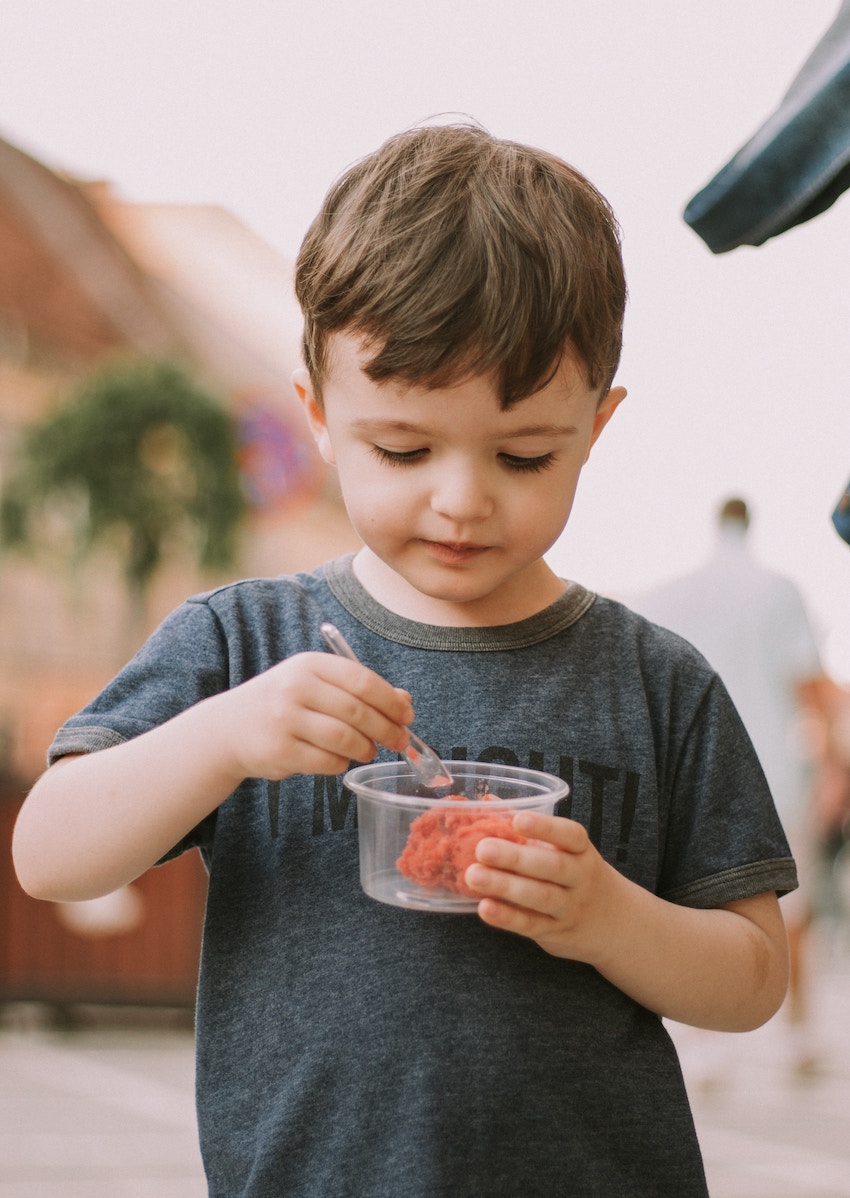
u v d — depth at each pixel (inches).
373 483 44.5
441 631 51.2
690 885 50.4
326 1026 45.1
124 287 475.8
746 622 173.5
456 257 42.1
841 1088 163.2
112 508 289.9
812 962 242.1
